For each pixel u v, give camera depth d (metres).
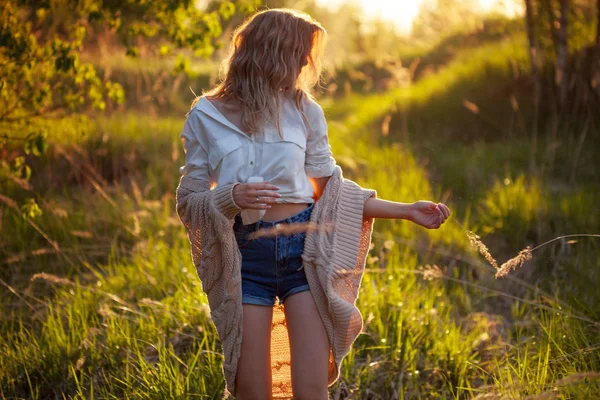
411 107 10.45
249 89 2.63
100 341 3.91
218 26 5.61
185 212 2.71
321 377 2.55
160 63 11.02
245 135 2.63
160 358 3.43
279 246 2.59
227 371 2.59
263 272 2.61
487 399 3.00
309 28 2.74
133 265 5.19
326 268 2.59
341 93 14.70
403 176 7.06
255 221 2.61
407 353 3.62
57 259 5.48
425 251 5.51
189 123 2.72
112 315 4.04
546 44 8.82
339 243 2.68
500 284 5.05
